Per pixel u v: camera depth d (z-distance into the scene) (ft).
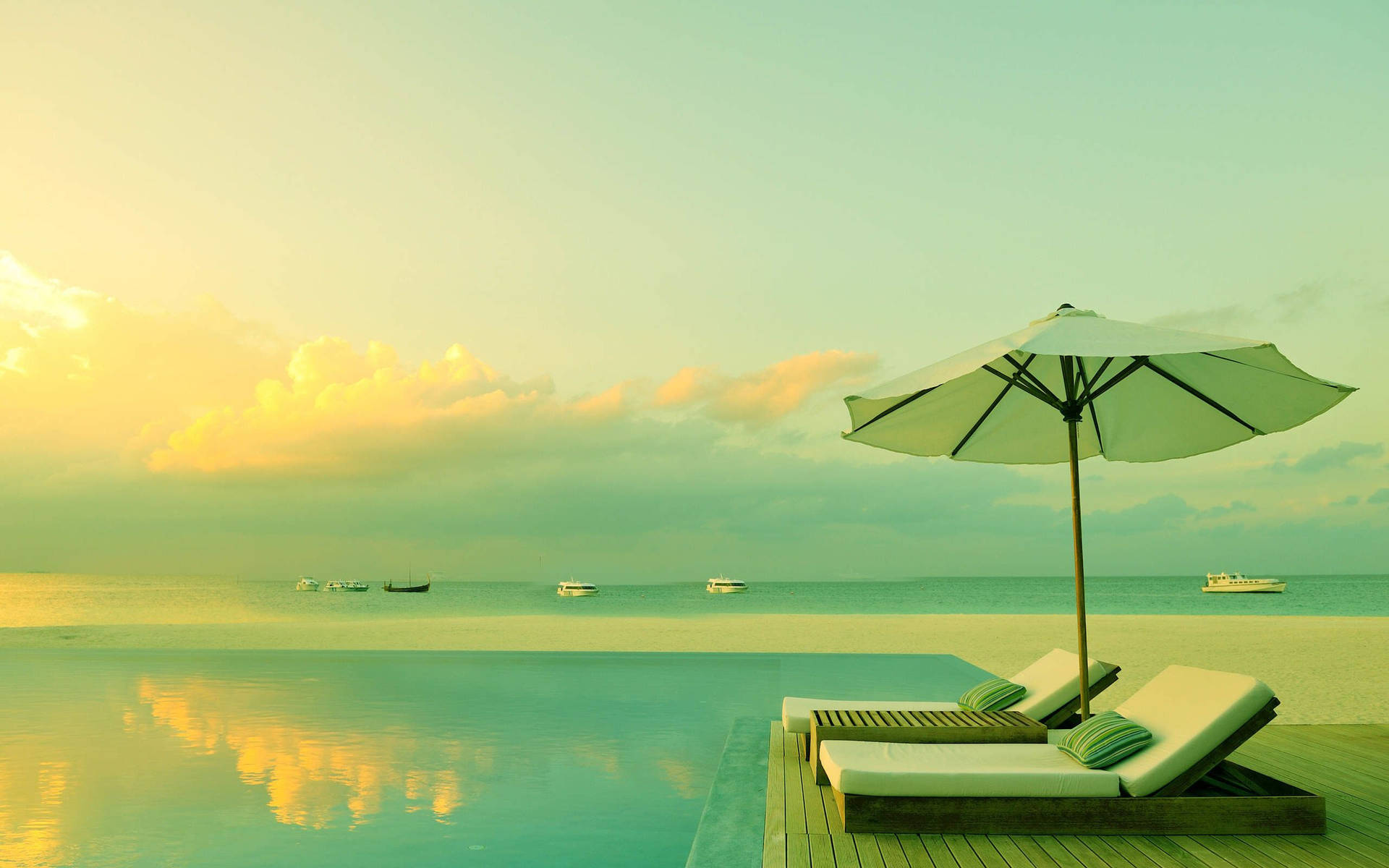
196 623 110.63
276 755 18.99
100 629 83.56
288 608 205.67
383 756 18.92
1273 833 11.05
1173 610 170.19
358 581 407.85
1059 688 16.39
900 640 64.69
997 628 82.89
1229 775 12.49
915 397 15.72
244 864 12.23
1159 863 10.02
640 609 201.67
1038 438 17.70
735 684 29.96
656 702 26.17
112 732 21.53
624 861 12.29
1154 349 11.56
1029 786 11.25
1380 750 16.60
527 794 15.83
